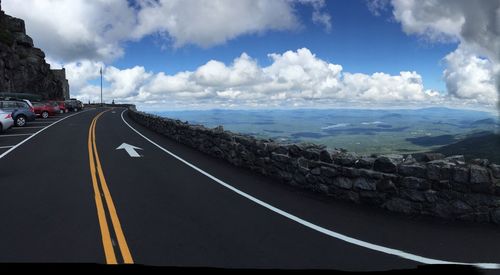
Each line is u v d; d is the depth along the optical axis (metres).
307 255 5.29
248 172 12.17
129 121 40.84
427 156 7.56
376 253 5.37
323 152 9.09
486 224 6.50
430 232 6.24
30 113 31.38
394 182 7.47
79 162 13.84
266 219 7.00
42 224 6.52
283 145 10.74
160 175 11.54
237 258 5.15
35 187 9.57
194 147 18.81
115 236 5.95
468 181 6.64
